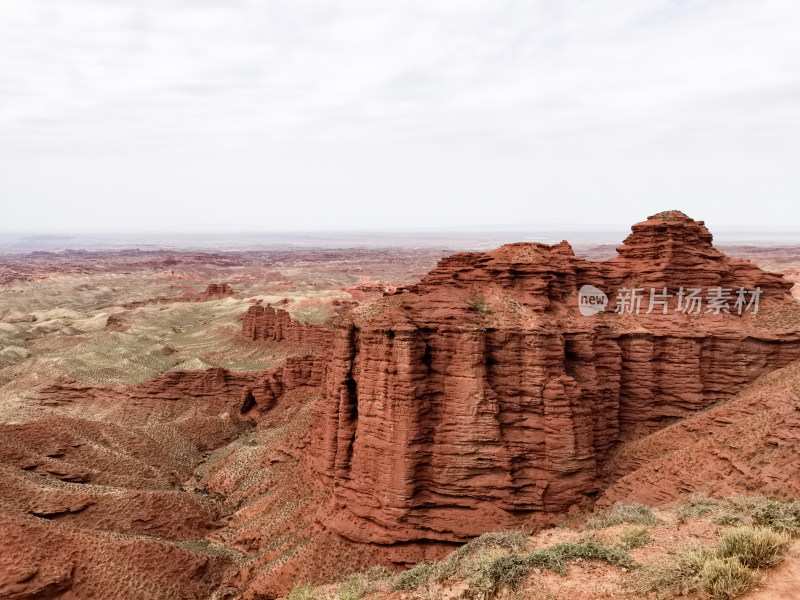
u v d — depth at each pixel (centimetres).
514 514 4053
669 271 5325
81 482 5822
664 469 4116
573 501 4156
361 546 4012
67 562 3903
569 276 5109
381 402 4141
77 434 6612
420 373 4088
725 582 1800
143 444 7062
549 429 4150
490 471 4059
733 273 5578
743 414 4322
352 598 2656
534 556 2384
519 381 4247
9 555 3703
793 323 5100
